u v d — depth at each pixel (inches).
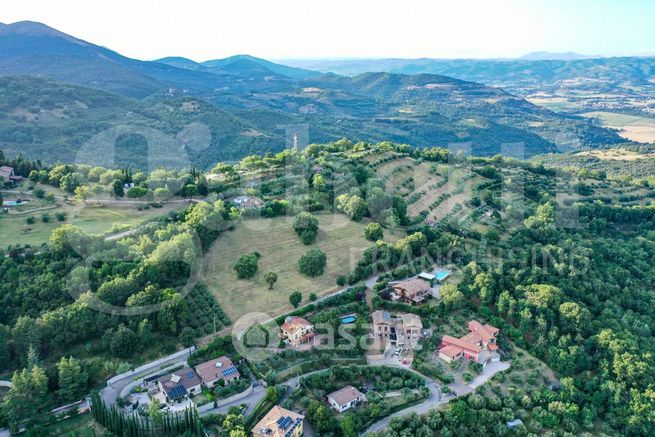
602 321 5748.0
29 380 4158.5
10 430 4023.1
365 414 4347.9
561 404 4574.3
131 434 3914.9
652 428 4554.6
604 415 4729.3
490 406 4525.1
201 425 4018.2
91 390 4387.3
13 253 5452.8
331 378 4675.2
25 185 7810.0
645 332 5846.5
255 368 4751.5
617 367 4972.9
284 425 3981.3
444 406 4475.9
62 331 4687.5
